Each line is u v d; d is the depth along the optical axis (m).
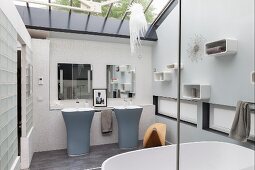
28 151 3.16
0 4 1.74
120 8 4.30
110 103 4.55
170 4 4.12
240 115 2.19
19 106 3.11
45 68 3.88
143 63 4.83
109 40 4.45
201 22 3.10
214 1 2.87
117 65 4.60
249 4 2.32
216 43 2.82
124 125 4.07
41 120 3.87
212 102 2.94
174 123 4.00
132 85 4.73
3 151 1.83
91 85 4.38
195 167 2.44
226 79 2.66
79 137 3.74
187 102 3.84
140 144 4.34
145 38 4.48
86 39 4.34
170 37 4.15
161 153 2.49
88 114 3.75
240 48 2.42
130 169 2.32
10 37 2.12
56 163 3.39
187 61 3.42
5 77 1.90
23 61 3.09
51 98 4.11
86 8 3.59
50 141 3.94
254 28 2.26
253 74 2.24
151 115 4.72
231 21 2.57
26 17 3.73
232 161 2.09
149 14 4.45
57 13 4.02
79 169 3.16
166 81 4.36
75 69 4.27
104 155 3.75
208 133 3.14
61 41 4.19
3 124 1.82
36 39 3.82
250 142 2.00
